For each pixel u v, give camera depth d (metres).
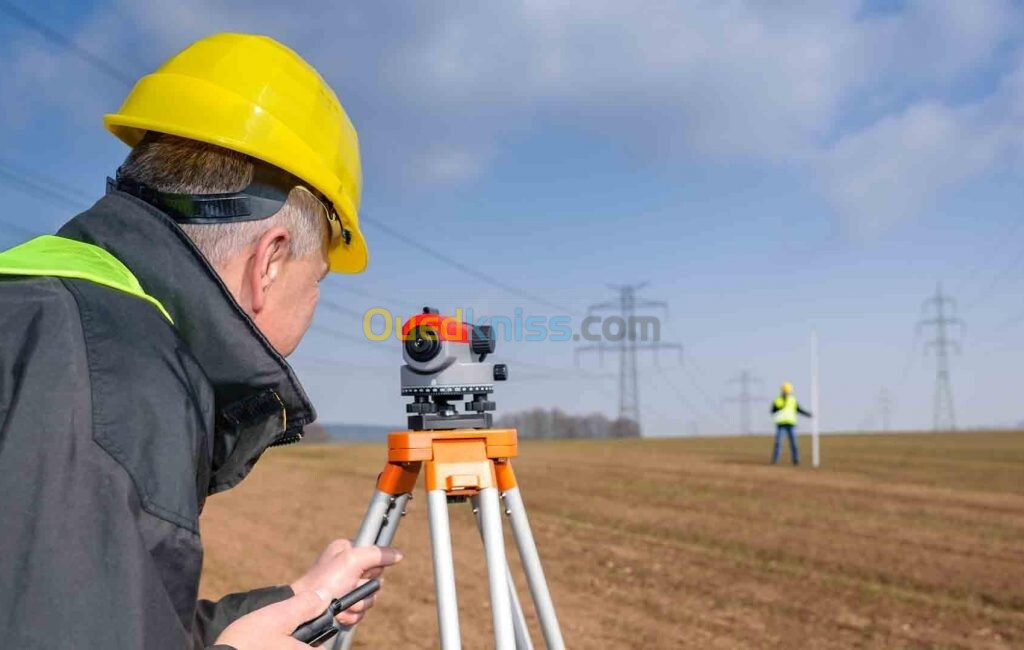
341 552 1.82
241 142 1.30
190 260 1.20
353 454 29.55
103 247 1.18
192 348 1.20
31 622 0.87
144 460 0.97
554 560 8.51
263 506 13.30
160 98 1.35
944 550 8.74
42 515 0.90
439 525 2.25
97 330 1.01
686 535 9.79
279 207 1.34
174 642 0.94
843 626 6.15
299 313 1.42
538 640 5.85
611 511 11.77
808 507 11.98
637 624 6.21
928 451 27.58
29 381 0.95
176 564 0.98
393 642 5.84
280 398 1.29
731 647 5.68
